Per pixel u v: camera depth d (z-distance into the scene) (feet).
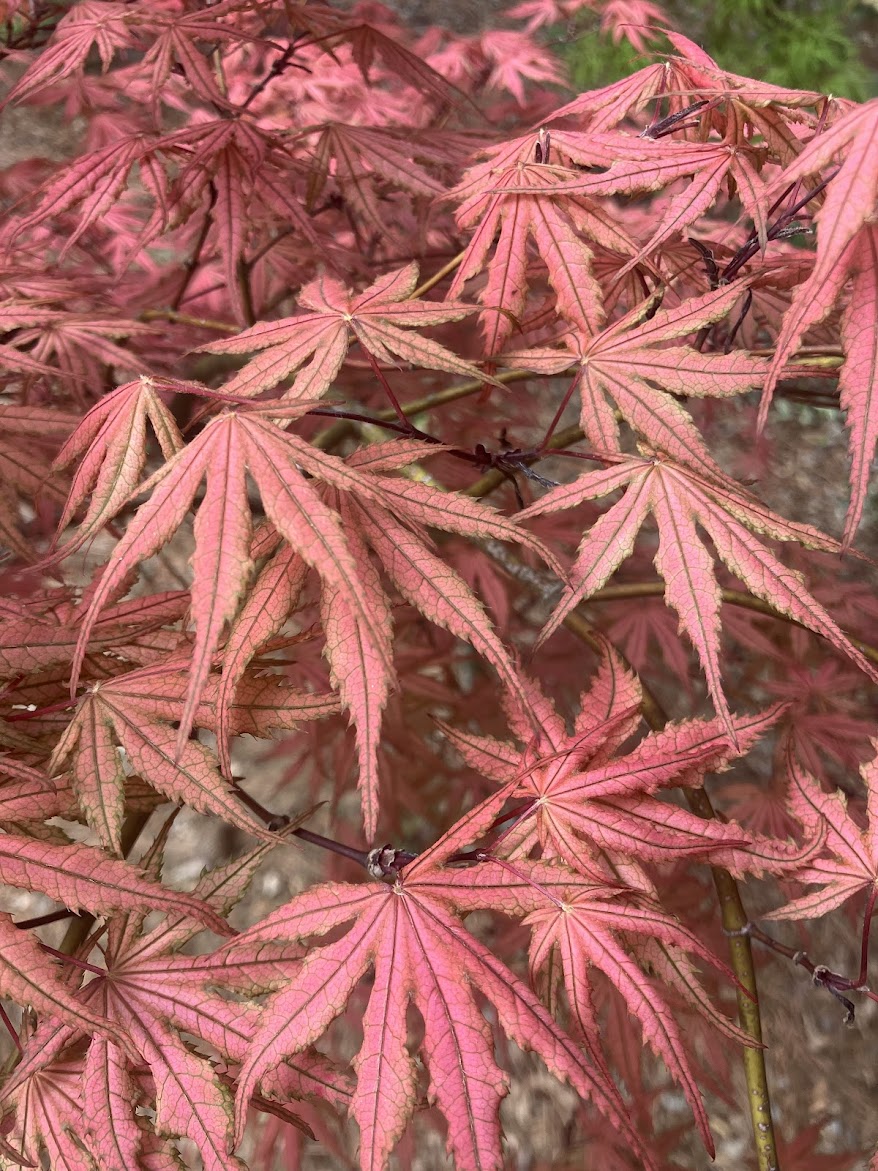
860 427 0.66
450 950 0.64
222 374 1.48
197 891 0.72
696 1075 1.54
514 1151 2.01
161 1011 0.66
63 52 1.08
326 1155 1.98
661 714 0.92
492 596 1.52
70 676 0.74
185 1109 0.63
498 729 1.67
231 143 1.07
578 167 0.87
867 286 0.66
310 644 1.62
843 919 2.38
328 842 0.70
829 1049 2.24
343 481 0.63
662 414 0.76
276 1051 0.61
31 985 0.59
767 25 3.62
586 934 0.66
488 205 0.81
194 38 1.10
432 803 1.75
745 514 0.72
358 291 1.33
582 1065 0.61
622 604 1.85
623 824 0.71
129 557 0.63
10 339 1.22
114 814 0.66
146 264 1.80
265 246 1.30
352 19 1.21
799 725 1.70
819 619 0.69
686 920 1.47
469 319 1.61
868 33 3.96
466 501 0.70
